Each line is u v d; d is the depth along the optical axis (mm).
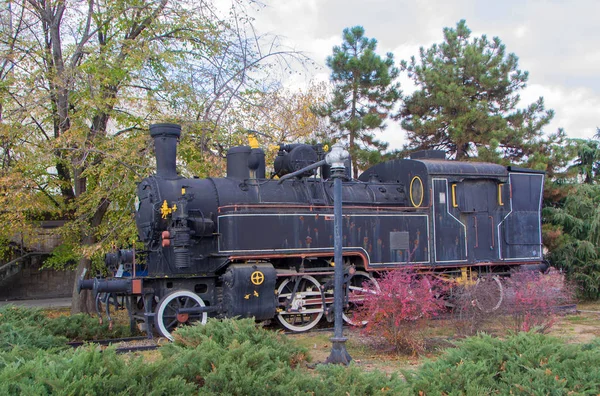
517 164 18516
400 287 9086
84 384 4555
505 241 13570
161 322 10273
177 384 5234
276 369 6086
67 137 13125
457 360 6281
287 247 11180
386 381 5941
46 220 18312
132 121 14500
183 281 10820
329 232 11688
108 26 15453
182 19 14602
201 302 10680
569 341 9844
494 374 5875
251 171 11938
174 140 11336
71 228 14625
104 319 13438
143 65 14305
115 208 14641
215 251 11125
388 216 12273
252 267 10617
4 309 9789
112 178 13492
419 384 5766
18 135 13477
